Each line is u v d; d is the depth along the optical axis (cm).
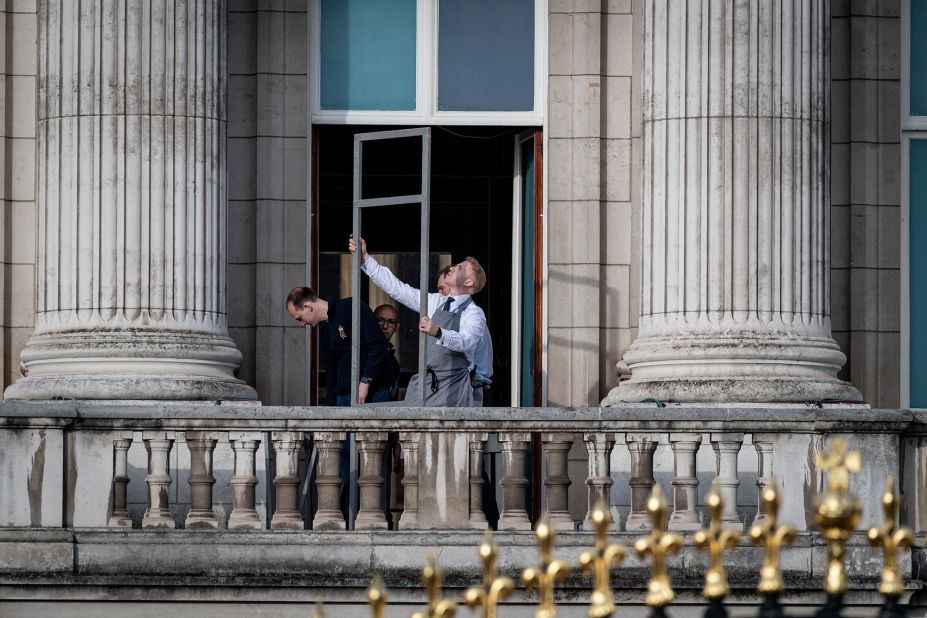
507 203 6106
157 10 4806
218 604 4253
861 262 5447
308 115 5400
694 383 4722
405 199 4550
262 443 4481
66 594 4244
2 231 5294
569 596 4241
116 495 4328
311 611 4244
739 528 4303
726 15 4834
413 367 6084
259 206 5356
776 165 4819
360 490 4412
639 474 4350
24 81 5341
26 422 4278
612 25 5469
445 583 4228
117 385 4666
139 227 4769
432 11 5484
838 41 5494
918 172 5503
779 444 4353
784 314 4809
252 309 5344
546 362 5397
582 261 5416
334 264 6300
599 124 5438
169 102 4794
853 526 2831
